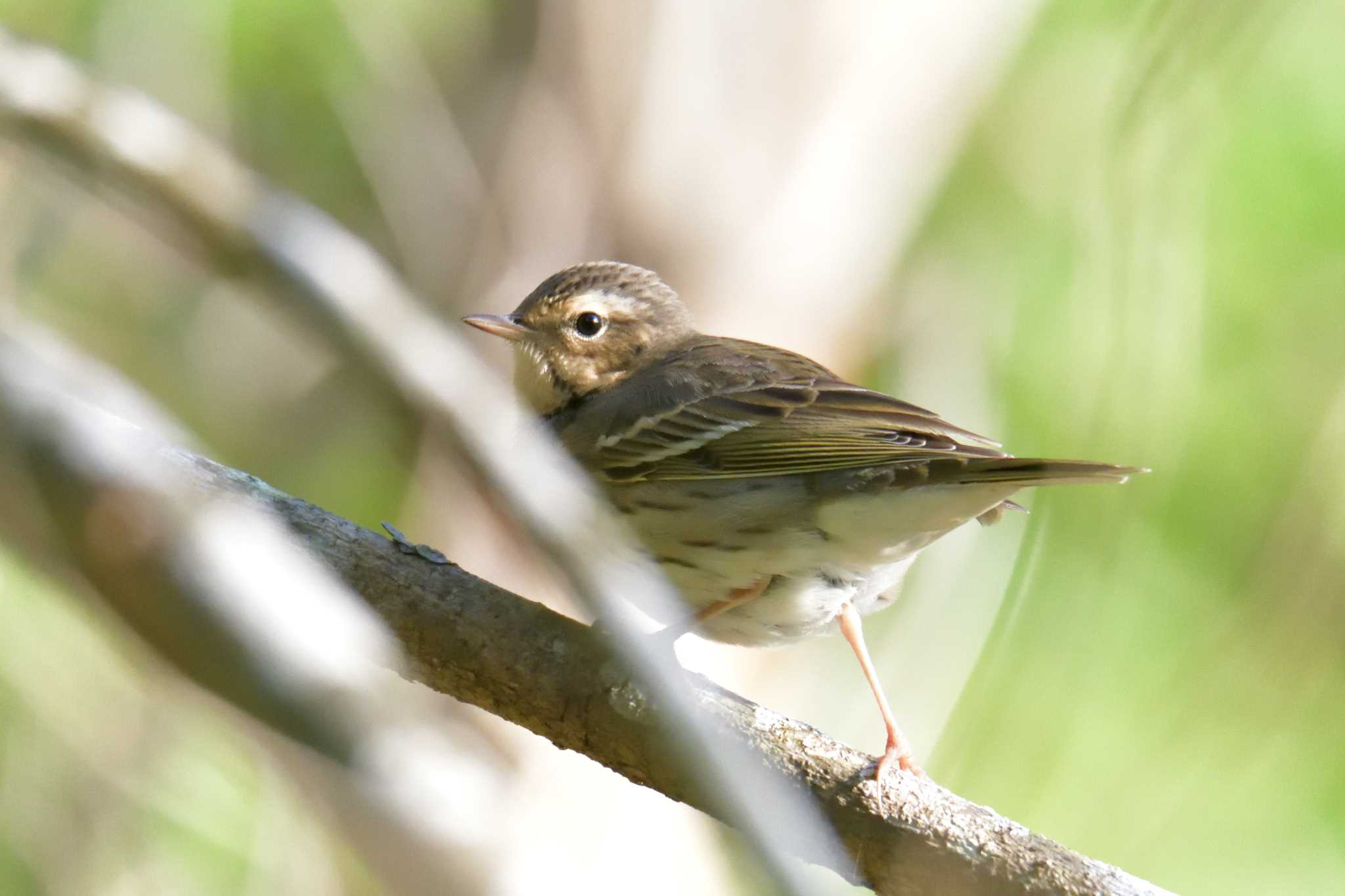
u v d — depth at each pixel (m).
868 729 12.09
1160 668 12.11
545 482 5.38
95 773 10.56
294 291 6.07
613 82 13.70
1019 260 14.25
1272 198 12.83
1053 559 12.29
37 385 3.95
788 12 13.80
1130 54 11.77
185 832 10.62
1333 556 11.91
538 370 10.48
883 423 9.04
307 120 14.04
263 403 14.02
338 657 4.37
